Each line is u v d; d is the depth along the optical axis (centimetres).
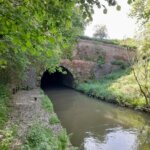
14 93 2605
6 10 507
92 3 562
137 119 2241
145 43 2369
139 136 1770
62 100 3003
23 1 527
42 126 1432
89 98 3148
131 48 2967
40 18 550
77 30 2142
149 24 2217
